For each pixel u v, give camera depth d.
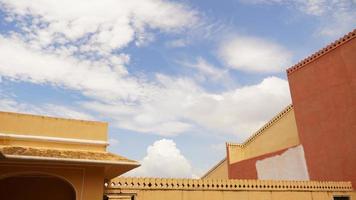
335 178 15.05
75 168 8.57
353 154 14.46
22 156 7.46
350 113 14.97
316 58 17.42
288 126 19.97
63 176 8.38
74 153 8.71
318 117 16.66
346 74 15.50
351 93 15.10
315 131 16.66
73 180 8.44
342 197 14.12
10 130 8.74
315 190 13.65
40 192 9.53
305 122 17.42
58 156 8.01
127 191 10.12
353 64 15.21
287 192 13.03
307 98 17.61
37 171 8.17
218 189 11.74
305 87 17.91
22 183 9.46
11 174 7.96
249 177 20.67
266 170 19.19
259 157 20.05
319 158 16.05
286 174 17.67
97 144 9.68
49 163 8.09
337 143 15.31
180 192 10.99
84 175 8.60
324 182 13.93
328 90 16.38
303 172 16.69
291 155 17.64
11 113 8.92
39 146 8.88
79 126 9.72
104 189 9.79
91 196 8.45
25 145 8.70
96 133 9.91
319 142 16.27
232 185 12.08
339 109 15.56
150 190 10.52
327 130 15.98
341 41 15.98
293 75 19.00
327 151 15.73
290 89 19.02
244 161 21.52
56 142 9.15
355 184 14.20
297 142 18.88
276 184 12.98
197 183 11.41
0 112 8.78
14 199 9.25
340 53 15.98
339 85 15.80
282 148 20.02
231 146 23.91
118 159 8.77
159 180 10.78
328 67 16.58
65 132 9.45
